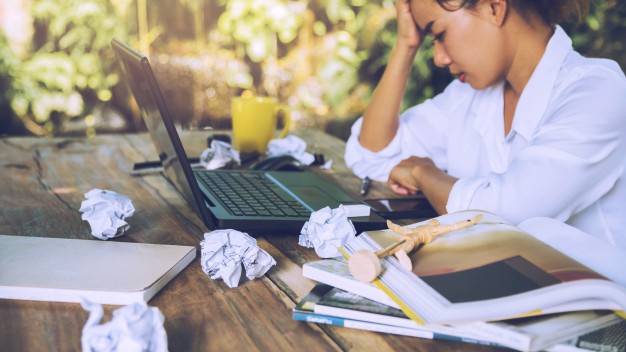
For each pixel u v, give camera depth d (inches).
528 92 49.0
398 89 59.7
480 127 56.1
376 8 140.2
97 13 131.3
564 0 48.3
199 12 137.0
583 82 45.4
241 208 44.6
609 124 42.7
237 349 28.4
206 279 35.4
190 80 139.4
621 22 114.3
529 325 27.4
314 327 30.4
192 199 43.2
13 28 128.6
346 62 142.9
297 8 139.9
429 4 47.2
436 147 63.0
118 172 59.1
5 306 31.1
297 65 143.2
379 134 60.3
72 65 132.3
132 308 26.1
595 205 46.0
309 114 144.8
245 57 141.0
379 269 30.4
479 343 29.1
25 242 37.9
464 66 48.2
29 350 27.8
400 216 48.3
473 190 44.9
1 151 64.6
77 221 45.0
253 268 34.9
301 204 46.7
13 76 130.3
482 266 30.6
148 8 134.1
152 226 44.4
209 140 67.8
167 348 27.7
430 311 27.7
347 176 61.6
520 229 35.2
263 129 66.0
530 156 42.6
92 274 33.4
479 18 46.6
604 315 28.3
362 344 28.9
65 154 64.7
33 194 51.4
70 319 30.3
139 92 46.4
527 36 48.0
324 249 38.2
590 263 34.1
